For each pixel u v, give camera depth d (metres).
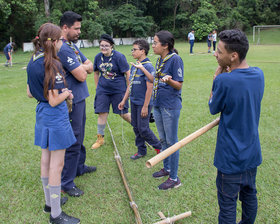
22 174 3.27
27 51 24.11
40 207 2.68
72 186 2.88
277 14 37.16
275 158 3.46
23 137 4.38
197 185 2.97
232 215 1.90
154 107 2.86
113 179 3.17
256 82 1.75
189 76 9.01
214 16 32.56
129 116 4.06
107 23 30.36
